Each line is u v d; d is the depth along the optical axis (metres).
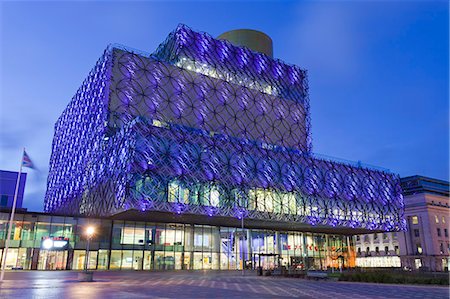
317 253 83.50
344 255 88.12
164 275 47.47
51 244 54.44
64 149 92.06
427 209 97.94
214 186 61.16
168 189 56.75
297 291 24.83
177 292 22.56
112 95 66.88
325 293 23.50
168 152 58.56
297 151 74.56
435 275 36.34
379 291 25.39
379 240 106.25
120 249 60.81
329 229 79.88
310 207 70.31
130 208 52.94
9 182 90.81
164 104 71.44
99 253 58.78
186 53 80.00
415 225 99.50
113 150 61.34
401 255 99.62
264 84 89.50
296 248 80.44
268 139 83.12
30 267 53.44
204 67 81.38
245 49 89.81
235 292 23.00
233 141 66.81
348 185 77.00
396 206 82.94
